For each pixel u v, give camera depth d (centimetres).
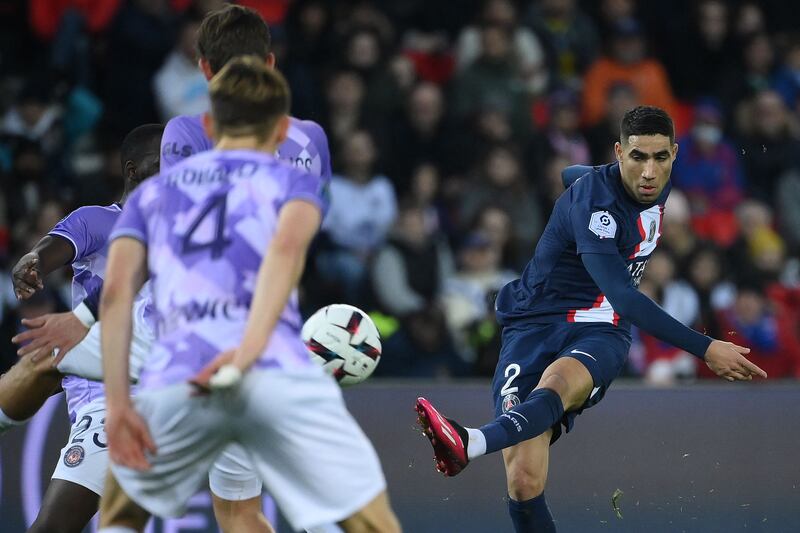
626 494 1917
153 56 3198
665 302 2928
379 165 3191
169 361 1088
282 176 1123
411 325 2725
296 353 1108
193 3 3172
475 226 3031
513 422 1501
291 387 1088
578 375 1576
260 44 1348
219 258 1098
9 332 2480
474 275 2948
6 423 1483
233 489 1477
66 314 1375
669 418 1936
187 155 1370
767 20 3944
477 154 3256
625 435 1928
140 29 3194
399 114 3284
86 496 1484
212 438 1098
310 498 1109
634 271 1628
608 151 3416
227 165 1132
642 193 1566
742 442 1936
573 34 3572
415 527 1909
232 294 1092
